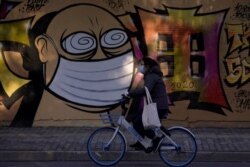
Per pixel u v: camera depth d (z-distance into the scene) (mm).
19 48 13828
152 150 10180
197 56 13617
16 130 13469
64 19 13703
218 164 10617
